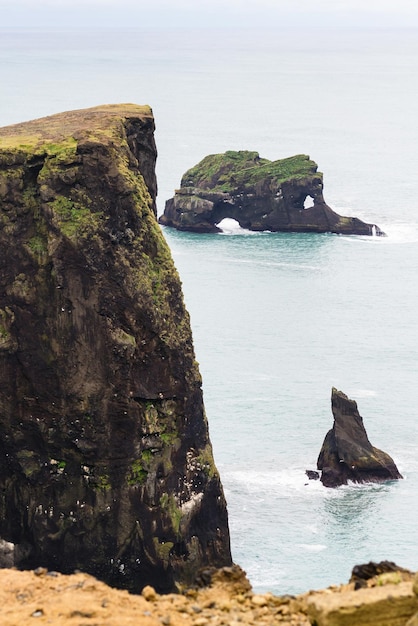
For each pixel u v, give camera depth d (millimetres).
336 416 169500
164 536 133625
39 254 130250
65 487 133875
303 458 174250
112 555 133750
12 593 46969
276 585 139500
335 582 140500
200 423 137000
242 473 169000
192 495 136500
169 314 132750
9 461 135750
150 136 145000
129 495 132500
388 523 155500
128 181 129875
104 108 149250
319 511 158500
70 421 131875
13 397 133250
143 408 131875
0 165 130125
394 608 43969
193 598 49562
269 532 152000
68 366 130875
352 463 166875
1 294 131750
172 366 132875
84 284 129750
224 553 139125
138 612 45594
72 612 44750
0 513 136750
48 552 135000
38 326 131250
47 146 130875
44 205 129375
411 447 181250
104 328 130000
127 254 130625
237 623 45562
